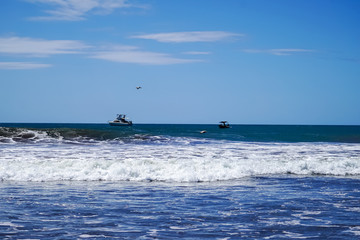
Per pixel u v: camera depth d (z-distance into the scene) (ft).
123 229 31.07
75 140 116.67
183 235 29.53
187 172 61.41
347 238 28.99
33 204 40.29
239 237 29.07
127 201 42.50
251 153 90.53
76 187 51.67
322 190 51.01
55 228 31.19
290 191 49.96
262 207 39.75
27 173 58.90
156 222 33.40
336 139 164.04
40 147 98.17
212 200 43.39
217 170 64.28
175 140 125.49
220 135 191.52
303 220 34.35
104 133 129.80
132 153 86.69
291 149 101.14
